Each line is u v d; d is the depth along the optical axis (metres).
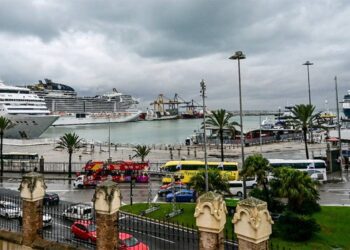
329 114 195.38
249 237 10.05
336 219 32.84
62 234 20.78
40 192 15.13
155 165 71.88
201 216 11.11
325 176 53.91
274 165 54.56
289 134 124.94
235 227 10.41
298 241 27.67
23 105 141.00
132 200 43.12
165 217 33.81
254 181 46.22
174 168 55.44
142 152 70.88
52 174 65.25
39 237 15.09
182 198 42.03
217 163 53.91
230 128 69.50
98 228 12.94
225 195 42.56
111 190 12.79
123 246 19.38
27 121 138.75
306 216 29.03
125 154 102.31
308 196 30.08
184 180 53.94
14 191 44.50
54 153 103.44
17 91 144.38
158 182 57.22
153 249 21.11
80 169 69.31
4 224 20.02
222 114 68.06
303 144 108.62
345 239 28.25
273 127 158.62
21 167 70.38
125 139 172.00
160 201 43.31
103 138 176.75
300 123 67.56
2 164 64.12
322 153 84.56
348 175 59.81
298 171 31.03
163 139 170.38
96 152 107.06
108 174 56.50
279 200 33.12
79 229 20.11
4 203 21.91
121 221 27.12
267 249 10.34
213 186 35.38
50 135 186.88
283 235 28.33
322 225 31.09
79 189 52.44
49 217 23.58
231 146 105.31
